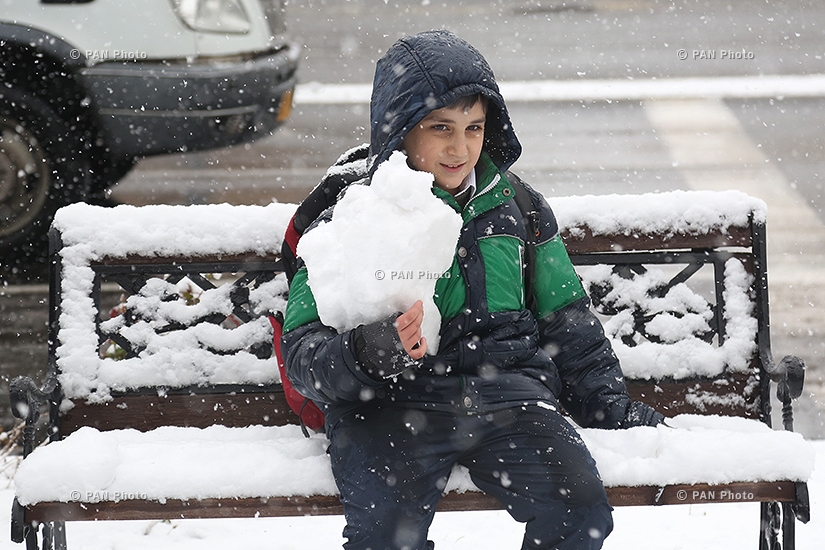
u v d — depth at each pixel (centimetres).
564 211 1187
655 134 3547
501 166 1076
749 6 5722
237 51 2322
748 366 1183
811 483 1386
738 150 3366
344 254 909
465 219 1009
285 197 2825
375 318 907
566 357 1081
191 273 1181
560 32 5225
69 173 2292
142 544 1247
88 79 2227
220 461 997
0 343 1998
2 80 2225
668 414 1185
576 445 966
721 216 1188
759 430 1100
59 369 1152
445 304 993
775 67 4500
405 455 946
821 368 1909
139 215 1176
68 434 1159
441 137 995
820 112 3816
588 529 925
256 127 2403
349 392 920
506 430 969
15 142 2262
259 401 1180
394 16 5622
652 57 4697
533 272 1055
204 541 1256
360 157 1066
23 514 960
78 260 1166
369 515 925
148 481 967
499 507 983
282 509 980
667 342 1195
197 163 3172
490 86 992
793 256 2475
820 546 1214
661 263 1200
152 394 1170
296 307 979
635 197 1197
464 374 994
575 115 3788
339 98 4019
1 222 2302
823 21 5334
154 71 2248
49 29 2208
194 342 1179
